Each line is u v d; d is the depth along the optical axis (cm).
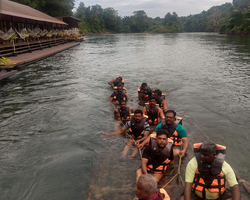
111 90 1065
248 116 738
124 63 1928
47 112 774
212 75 1401
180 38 6200
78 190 399
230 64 1806
